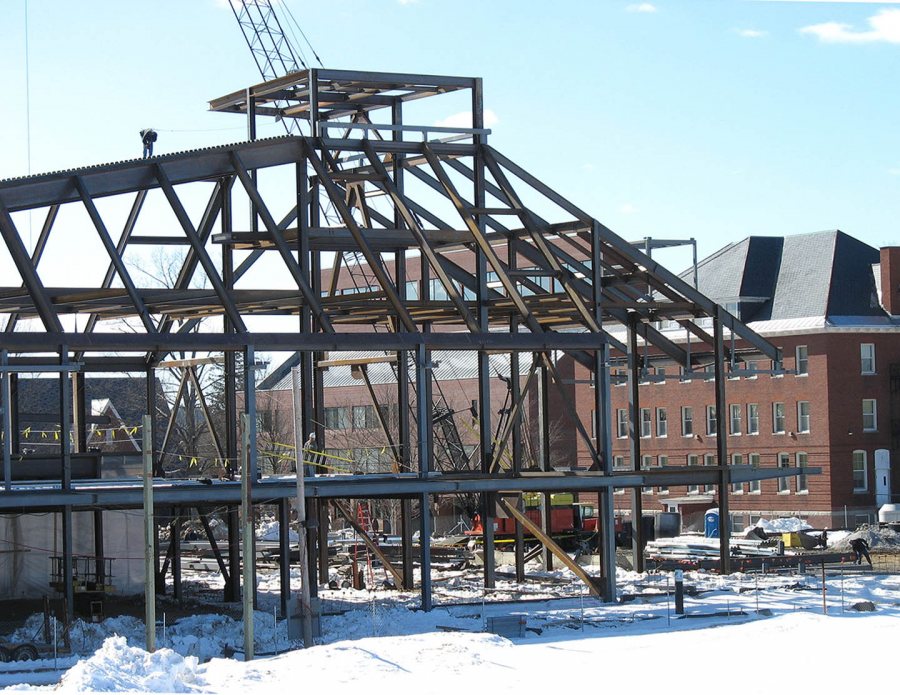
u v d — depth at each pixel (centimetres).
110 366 4900
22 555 4450
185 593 4772
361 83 4500
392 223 4766
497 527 6106
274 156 4309
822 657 3033
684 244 5050
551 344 4253
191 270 4562
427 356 4084
